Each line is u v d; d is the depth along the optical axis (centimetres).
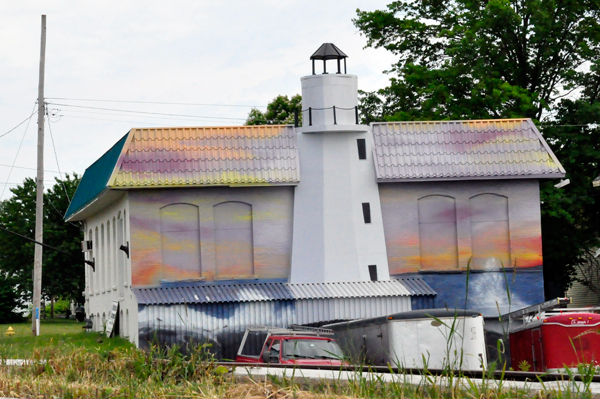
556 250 6197
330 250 4772
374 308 4681
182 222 4719
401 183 4881
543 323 3272
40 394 1786
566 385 1516
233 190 4775
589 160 6166
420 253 4881
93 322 6053
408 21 6512
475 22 6131
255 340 3503
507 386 1534
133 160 4666
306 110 4919
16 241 8881
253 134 4866
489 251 4897
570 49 6219
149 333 4447
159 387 1748
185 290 4619
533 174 4838
